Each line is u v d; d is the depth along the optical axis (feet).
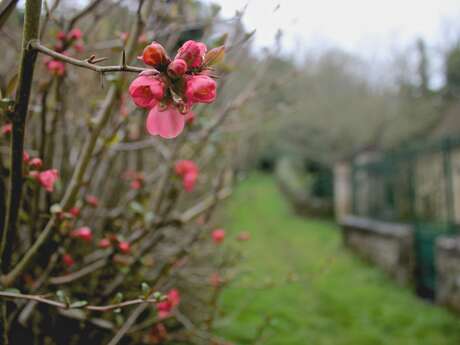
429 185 22.41
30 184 4.13
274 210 47.32
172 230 9.32
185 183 6.88
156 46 2.57
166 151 8.20
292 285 18.28
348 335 13.92
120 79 4.94
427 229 19.74
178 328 9.83
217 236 7.61
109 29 7.96
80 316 5.90
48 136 5.93
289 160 64.54
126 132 6.90
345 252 27.25
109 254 5.81
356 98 51.34
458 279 15.78
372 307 16.79
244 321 13.35
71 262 5.71
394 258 20.89
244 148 11.99
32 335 6.10
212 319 8.41
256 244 26.66
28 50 2.99
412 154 21.98
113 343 5.77
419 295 19.03
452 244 16.35
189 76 2.56
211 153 8.78
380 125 48.80
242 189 54.95
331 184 48.34
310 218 43.19
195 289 10.83
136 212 6.19
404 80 53.78
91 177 6.07
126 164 8.45
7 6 3.74
